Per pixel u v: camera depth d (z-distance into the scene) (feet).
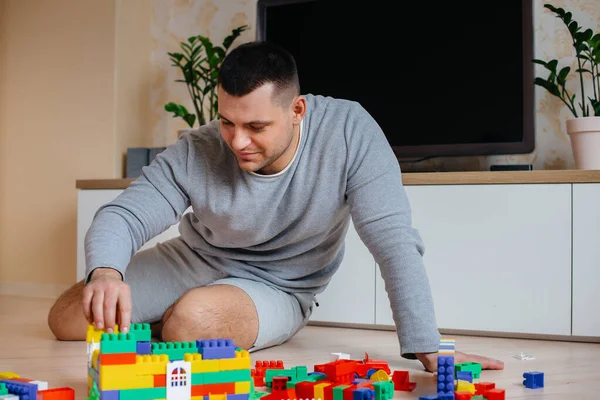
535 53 8.62
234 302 5.23
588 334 6.80
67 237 10.39
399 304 4.59
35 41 10.62
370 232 4.75
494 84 8.31
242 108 4.15
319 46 9.09
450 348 4.53
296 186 5.02
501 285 7.09
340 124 5.02
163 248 6.06
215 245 5.67
